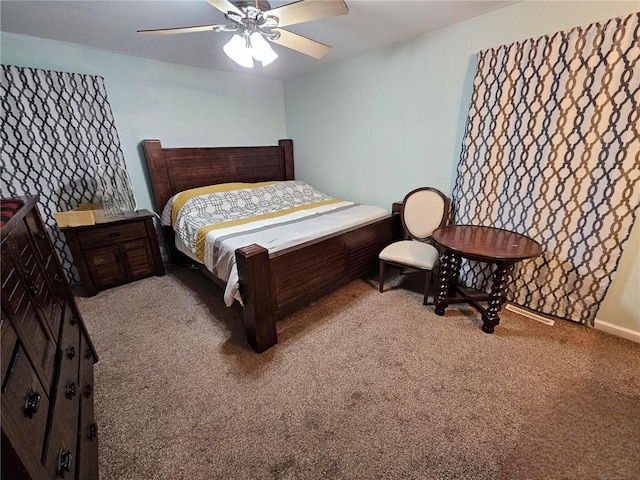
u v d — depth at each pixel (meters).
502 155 2.07
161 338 1.95
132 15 1.87
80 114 2.47
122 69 2.66
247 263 1.58
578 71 1.67
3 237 0.90
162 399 1.48
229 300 1.75
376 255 2.67
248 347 1.85
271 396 1.49
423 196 2.59
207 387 1.55
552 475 1.11
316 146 3.60
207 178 3.31
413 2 1.83
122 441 1.26
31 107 2.26
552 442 1.23
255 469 1.16
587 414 1.34
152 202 3.13
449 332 1.95
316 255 2.04
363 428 1.31
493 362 1.67
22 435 0.66
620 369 1.59
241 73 3.35
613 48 1.54
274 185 3.36
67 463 0.83
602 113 1.64
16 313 0.86
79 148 2.52
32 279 1.08
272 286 1.79
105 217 2.64
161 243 3.27
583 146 1.74
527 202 2.03
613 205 1.70
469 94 2.21
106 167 2.69
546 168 1.89
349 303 2.33
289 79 3.64
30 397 0.75
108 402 1.46
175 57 2.74
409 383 1.55
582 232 1.84
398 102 2.66
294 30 2.22
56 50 2.33
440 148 2.49
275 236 2.07
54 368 1.03
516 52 1.85
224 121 3.38
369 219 2.62
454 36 2.18
